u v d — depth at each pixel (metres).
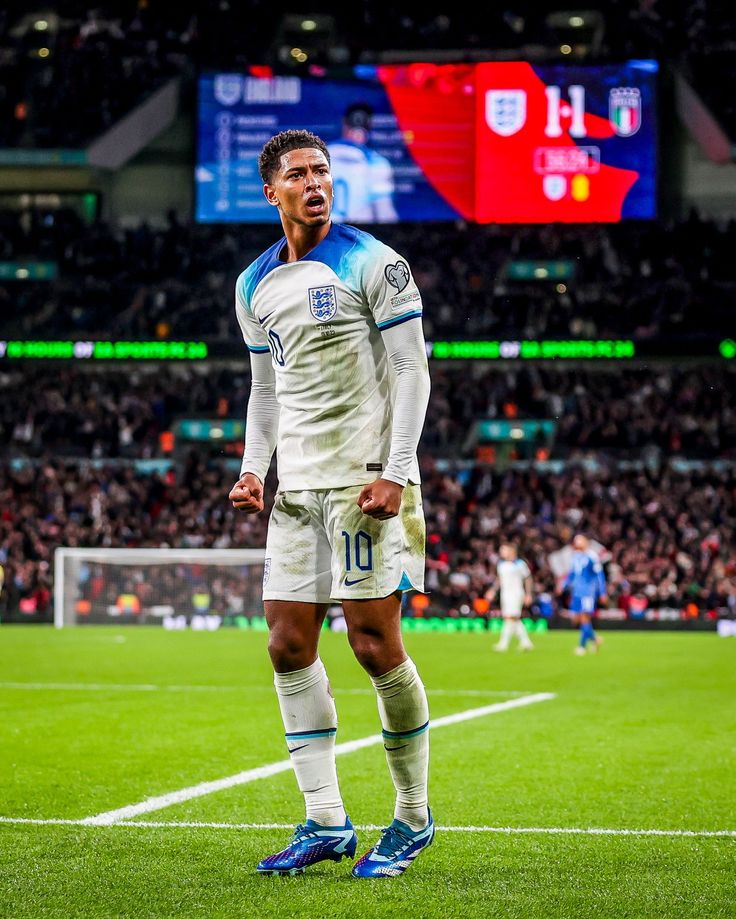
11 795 9.38
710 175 56.00
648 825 8.22
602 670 23.86
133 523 48.53
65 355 49.34
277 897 6.11
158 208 57.69
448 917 5.72
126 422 54.41
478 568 44.44
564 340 48.28
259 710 16.08
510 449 54.22
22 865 6.84
